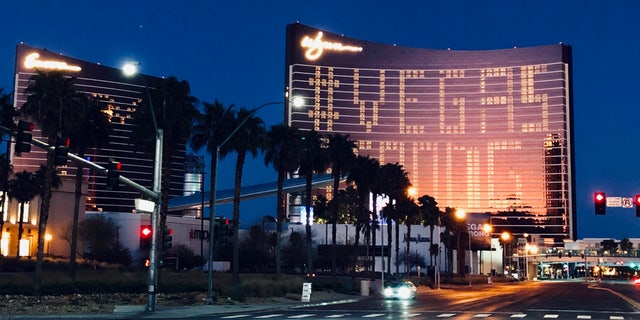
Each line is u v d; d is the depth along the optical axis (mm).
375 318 31641
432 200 137250
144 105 53469
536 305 45469
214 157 58781
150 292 35000
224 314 34750
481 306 43938
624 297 62344
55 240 102500
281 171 69438
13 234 96812
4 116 57625
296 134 69625
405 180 105938
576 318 32406
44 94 46438
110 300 41969
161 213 51531
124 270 74375
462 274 142500
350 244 149875
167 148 53281
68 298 42312
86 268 70750
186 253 113625
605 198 40375
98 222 104688
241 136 58719
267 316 33125
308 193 77000
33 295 42406
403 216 120250
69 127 48062
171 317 32062
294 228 157250
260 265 126750
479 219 184125
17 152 24984
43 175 88000
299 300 50000
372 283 72938
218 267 108125
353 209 183500
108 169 30406
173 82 53219
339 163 79500
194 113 54250
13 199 97625
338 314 34875
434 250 158625
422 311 37906
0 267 63250
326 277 94438
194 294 46750
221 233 41875
